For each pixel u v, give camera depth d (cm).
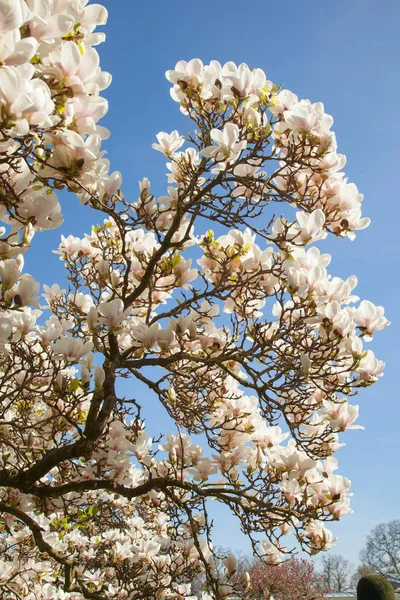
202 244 470
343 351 417
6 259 280
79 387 383
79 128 246
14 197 236
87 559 787
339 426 442
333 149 393
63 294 575
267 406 446
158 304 523
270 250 447
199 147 462
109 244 547
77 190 256
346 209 428
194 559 561
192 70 409
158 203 456
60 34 208
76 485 447
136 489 466
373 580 2142
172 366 510
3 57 177
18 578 588
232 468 497
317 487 444
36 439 508
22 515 444
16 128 189
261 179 411
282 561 486
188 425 509
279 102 423
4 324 286
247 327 467
